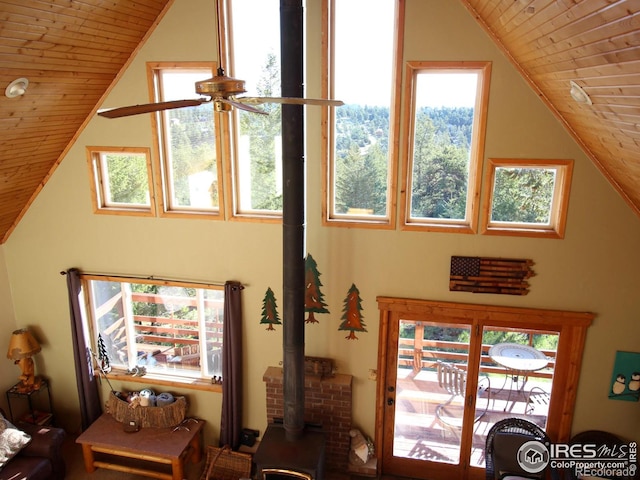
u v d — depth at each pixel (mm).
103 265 5211
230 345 4957
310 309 4867
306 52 4273
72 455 5418
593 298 4363
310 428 4688
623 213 4141
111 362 5594
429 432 5027
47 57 3637
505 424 4508
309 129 4438
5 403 5547
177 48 4484
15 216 5188
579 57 2799
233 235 4852
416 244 4547
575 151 4090
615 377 4480
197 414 5410
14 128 4031
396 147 4348
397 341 4844
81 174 4973
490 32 3961
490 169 4258
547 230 4359
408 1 4031
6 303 5465
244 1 4418
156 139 4742
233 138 4711
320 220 4645
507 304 4520
